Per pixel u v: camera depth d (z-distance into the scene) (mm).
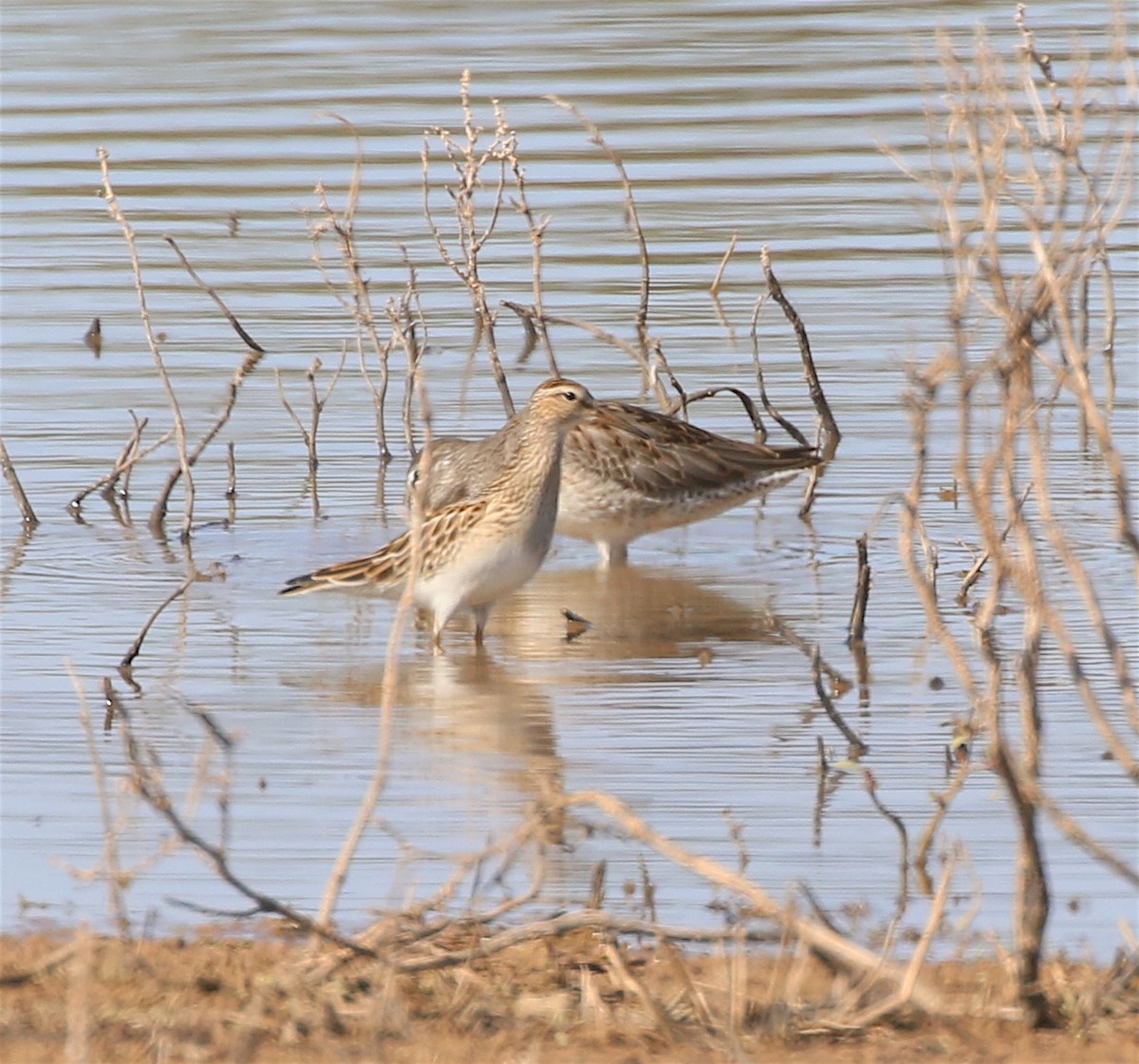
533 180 27391
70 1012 8641
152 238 25578
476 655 14719
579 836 11211
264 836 11258
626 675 14188
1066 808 11492
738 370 21422
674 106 30047
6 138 28781
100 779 10547
